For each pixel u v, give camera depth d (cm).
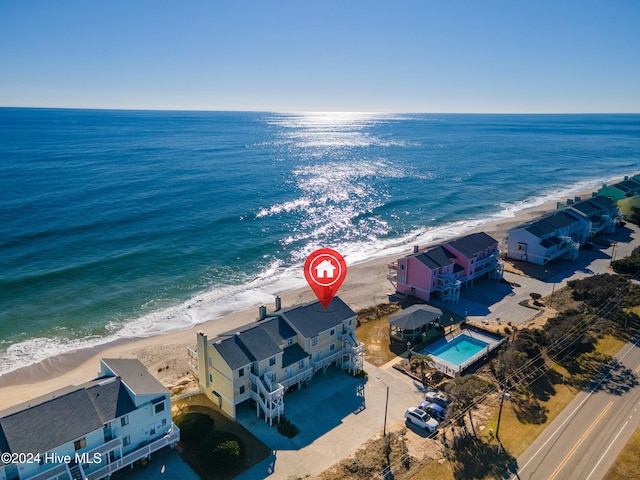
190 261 7819
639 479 3089
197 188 12875
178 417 3684
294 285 7081
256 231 9488
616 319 5475
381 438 3531
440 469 3192
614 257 7994
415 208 11662
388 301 6266
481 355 4697
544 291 6569
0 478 2567
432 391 4162
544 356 4619
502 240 9000
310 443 3488
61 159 16675
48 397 3112
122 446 3133
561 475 3128
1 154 17575
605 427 3625
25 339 5397
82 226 9144
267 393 3647
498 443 3441
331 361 4416
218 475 3161
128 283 6894
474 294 6450
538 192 13912
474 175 16250
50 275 6944
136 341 5416
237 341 3869
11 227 8906
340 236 9456
